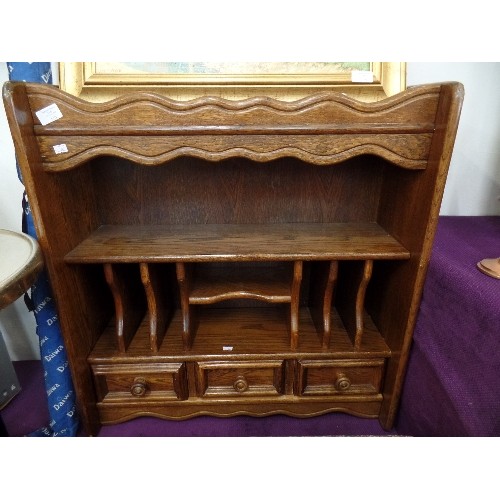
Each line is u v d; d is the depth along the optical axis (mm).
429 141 729
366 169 987
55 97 690
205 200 1011
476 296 653
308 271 1122
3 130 1035
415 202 793
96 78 820
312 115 710
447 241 915
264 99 697
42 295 847
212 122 710
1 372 1099
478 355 650
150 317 933
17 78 766
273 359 958
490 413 628
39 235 737
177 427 1019
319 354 949
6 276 583
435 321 782
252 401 1009
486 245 887
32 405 1121
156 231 979
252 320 1093
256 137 726
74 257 816
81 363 901
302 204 1022
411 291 821
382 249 847
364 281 876
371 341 983
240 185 998
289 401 1011
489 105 1052
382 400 1009
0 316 1246
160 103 697
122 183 986
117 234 956
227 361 959
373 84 838
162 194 1000
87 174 941
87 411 937
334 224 1024
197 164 971
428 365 812
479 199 1154
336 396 1007
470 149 1099
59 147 718
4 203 1117
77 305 880
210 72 830
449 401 726
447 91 664
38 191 713
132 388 952
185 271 875
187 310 924
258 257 822
